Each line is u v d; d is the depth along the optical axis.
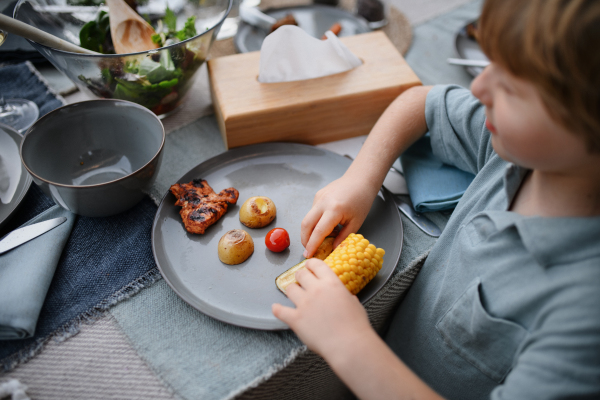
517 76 0.35
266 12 1.10
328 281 0.49
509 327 0.46
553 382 0.38
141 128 0.71
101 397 0.48
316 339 0.46
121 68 0.71
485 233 0.51
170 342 0.53
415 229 0.68
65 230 0.63
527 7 0.32
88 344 0.53
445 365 0.61
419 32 1.14
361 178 0.65
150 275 0.60
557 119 0.34
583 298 0.38
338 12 1.11
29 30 0.62
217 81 0.81
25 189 0.66
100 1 0.85
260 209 0.64
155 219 0.63
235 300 0.55
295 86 0.80
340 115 0.81
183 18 0.93
